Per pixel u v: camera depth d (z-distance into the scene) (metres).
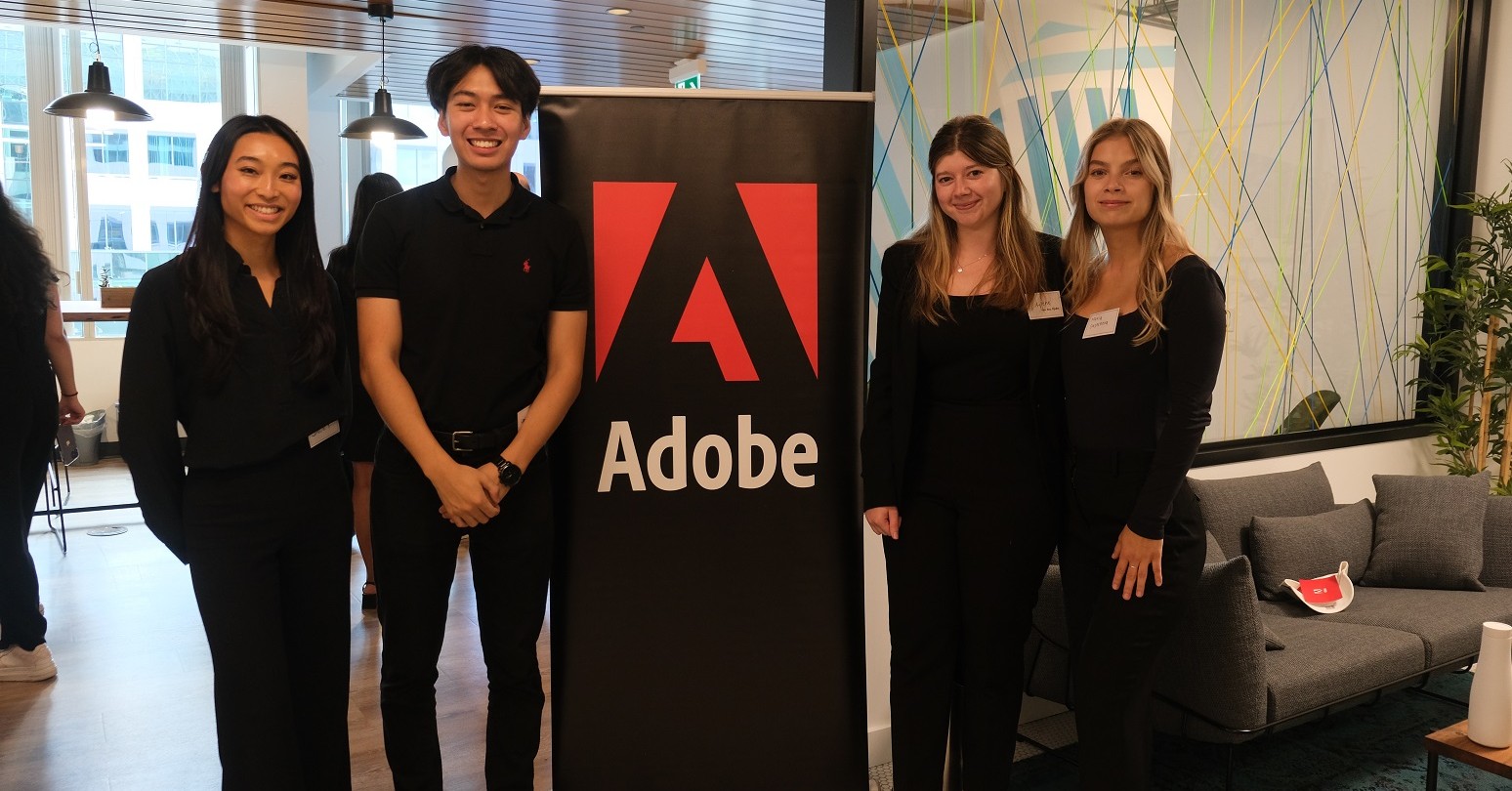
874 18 2.96
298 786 2.13
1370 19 4.47
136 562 5.12
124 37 8.23
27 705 3.39
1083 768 2.40
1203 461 3.98
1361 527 3.91
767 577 2.53
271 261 2.13
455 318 2.12
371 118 6.07
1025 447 2.38
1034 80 3.35
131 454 1.98
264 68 7.88
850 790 2.59
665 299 2.45
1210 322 2.19
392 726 2.27
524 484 2.23
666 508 2.48
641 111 2.42
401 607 2.22
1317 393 4.51
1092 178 2.31
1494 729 2.48
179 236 8.59
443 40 6.55
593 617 2.47
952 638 2.46
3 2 5.67
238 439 2.04
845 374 2.54
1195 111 3.87
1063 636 2.96
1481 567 3.81
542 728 3.28
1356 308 4.62
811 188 2.48
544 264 2.17
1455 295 4.61
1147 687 2.36
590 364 2.43
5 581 3.50
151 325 1.99
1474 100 4.88
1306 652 3.04
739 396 2.49
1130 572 2.25
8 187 8.00
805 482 2.53
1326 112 4.36
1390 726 3.49
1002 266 2.36
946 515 2.42
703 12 5.73
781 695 2.54
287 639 2.19
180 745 3.11
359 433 4.11
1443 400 4.76
